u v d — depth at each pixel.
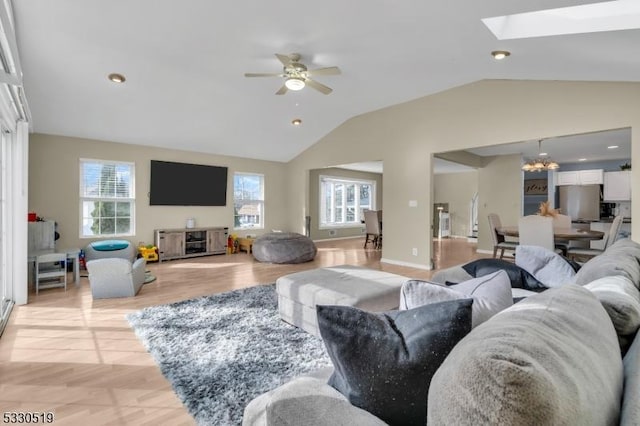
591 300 0.98
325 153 7.16
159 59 3.73
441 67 3.96
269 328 2.88
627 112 3.53
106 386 2.00
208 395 1.90
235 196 7.62
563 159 7.64
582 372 0.61
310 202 9.51
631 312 1.04
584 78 3.62
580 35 2.21
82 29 3.06
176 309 3.37
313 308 2.71
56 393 1.93
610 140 5.70
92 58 3.60
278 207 8.27
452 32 2.84
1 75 2.11
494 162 7.49
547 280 2.36
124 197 6.00
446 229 10.74
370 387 0.90
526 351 0.57
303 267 5.64
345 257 6.77
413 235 5.59
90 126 5.21
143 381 2.05
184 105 5.03
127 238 6.00
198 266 5.69
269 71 4.10
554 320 0.75
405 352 0.89
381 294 2.67
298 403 0.94
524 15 2.54
